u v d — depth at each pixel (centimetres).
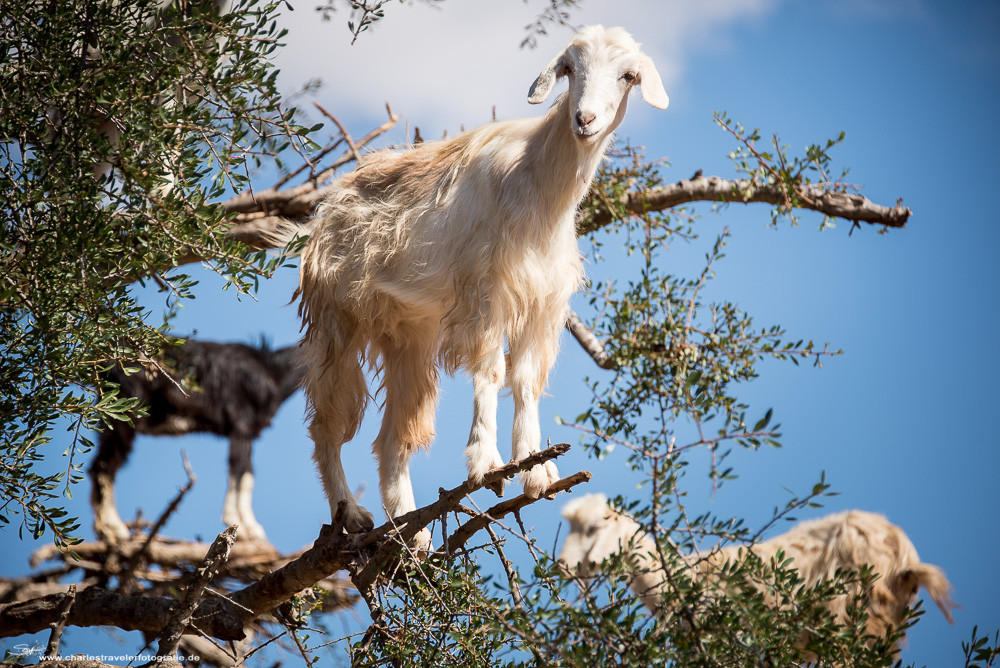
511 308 926
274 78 777
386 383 1087
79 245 721
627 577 657
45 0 783
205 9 799
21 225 738
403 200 1008
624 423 831
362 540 836
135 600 904
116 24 781
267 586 887
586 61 882
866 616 674
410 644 767
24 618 915
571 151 905
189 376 1469
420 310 1010
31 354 728
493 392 902
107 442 1488
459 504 819
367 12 878
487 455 864
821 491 621
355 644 802
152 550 1265
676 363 1009
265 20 795
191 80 784
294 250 759
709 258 1087
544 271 935
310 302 1066
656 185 1385
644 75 895
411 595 772
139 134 743
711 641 637
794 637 656
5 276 727
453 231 953
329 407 1047
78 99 757
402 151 1077
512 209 918
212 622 870
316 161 862
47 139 791
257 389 1608
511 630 658
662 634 644
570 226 962
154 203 744
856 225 1340
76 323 748
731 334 1062
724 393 991
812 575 1316
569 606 647
